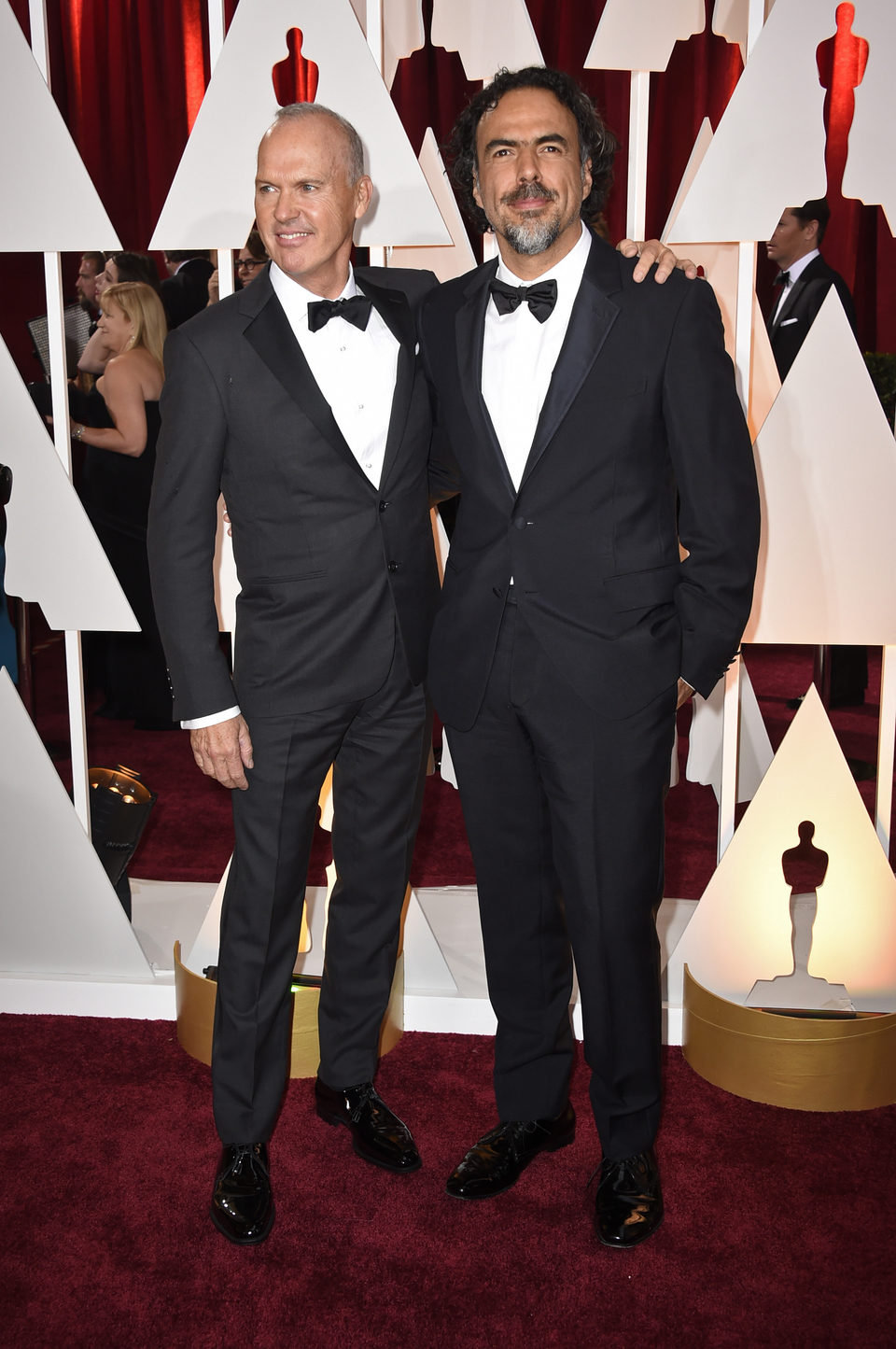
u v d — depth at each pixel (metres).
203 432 1.69
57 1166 1.92
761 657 5.65
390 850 1.92
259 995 1.82
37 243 2.12
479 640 1.71
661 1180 1.88
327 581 1.75
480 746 1.77
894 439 2.05
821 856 3.23
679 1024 2.28
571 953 1.93
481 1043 2.31
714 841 3.40
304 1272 1.69
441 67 5.43
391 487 1.76
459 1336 1.57
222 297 2.14
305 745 1.79
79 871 2.38
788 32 1.95
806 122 1.98
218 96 2.04
